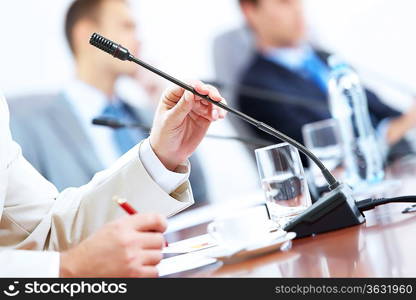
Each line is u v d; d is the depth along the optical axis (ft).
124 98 20.47
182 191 7.27
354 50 23.22
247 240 5.54
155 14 21.43
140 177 7.10
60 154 19.76
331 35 23.18
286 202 6.47
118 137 20.15
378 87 22.77
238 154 21.21
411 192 8.27
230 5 22.21
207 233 7.84
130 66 20.63
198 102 6.81
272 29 22.47
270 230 5.98
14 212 7.55
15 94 19.53
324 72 22.65
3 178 7.09
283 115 21.93
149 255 5.17
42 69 19.80
